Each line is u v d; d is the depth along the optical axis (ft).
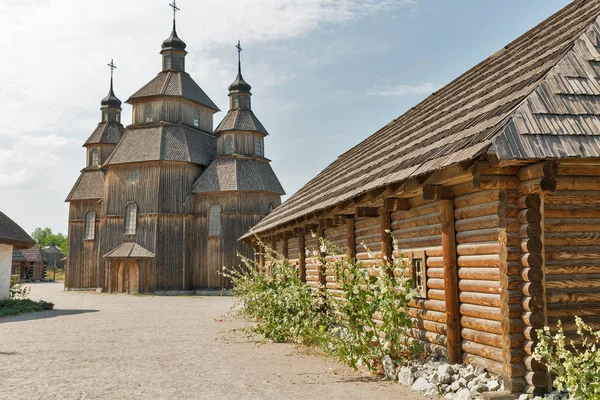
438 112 36.22
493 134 19.92
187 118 145.28
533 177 20.42
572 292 21.12
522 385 20.61
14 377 29.78
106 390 26.48
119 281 133.08
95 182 158.51
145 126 140.36
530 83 23.03
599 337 18.01
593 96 21.59
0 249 79.71
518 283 21.15
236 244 132.36
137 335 48.88
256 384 27.32
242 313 64.13
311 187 61.31
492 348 22.89
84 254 154.40
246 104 145.69
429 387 23.77
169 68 148.97
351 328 29.35
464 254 25.13
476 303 24.18
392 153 35.09
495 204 22.76
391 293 28.19
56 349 40.37
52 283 228.43
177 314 72.33
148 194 133.90
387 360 27.61
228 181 134.72
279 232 60.95
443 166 21.44
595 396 16.65
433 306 28.25
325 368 31.14
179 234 133.18
